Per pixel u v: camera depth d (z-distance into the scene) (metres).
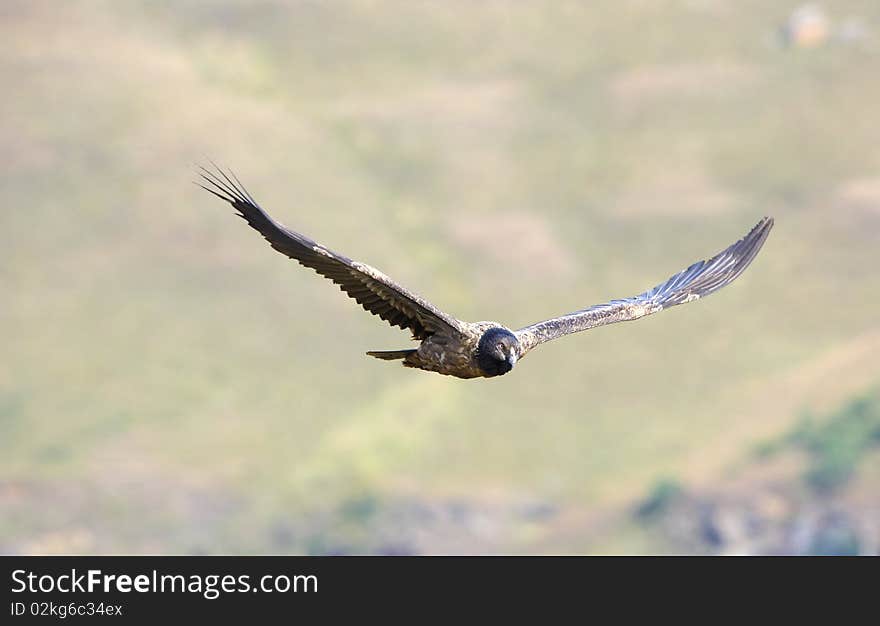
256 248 87.38
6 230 88.56
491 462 70.06
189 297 83.44
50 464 70.00
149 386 76.38
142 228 88.81
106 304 82.94
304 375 77.50
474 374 10.71
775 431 68.94
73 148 94.69
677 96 104.56
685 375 76.19
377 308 10.44
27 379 76.75
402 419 73.56
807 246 87.25
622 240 91.00
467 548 63.78
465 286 87.75
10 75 101.88
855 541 59.53
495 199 96.44
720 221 91.50
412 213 94.75
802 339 78.31
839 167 94.81
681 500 64.00
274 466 70.25
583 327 11.77
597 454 70.19
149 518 66.31
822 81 104.19
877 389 70.00
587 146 100.81
